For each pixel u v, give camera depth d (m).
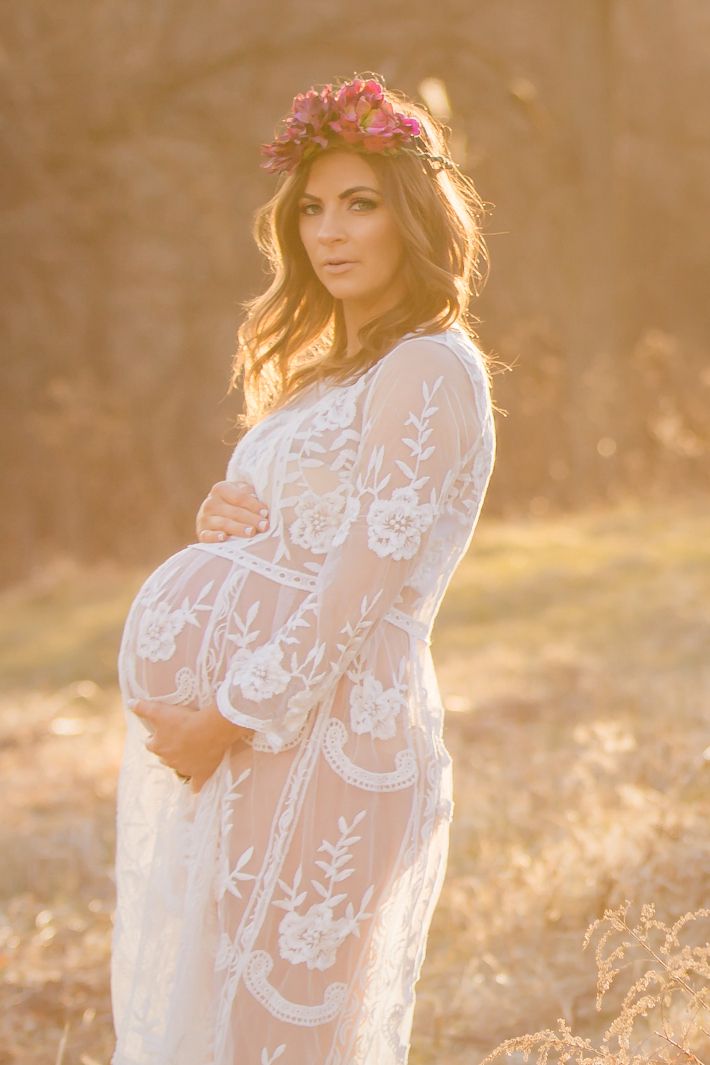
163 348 21.08
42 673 11.61
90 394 20.25
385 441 2.81
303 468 2.92
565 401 19.41
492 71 19.64
